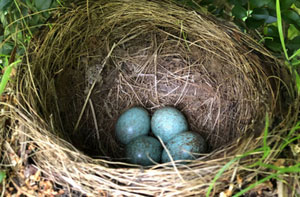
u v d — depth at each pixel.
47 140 0.22
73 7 0.27
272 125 0.23
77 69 0.28
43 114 0.24
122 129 0.28
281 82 0.25
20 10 0.27
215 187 0.21
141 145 0.27
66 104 0.27
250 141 0.22
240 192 0.20
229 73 0.28
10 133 0.24
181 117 0.28
